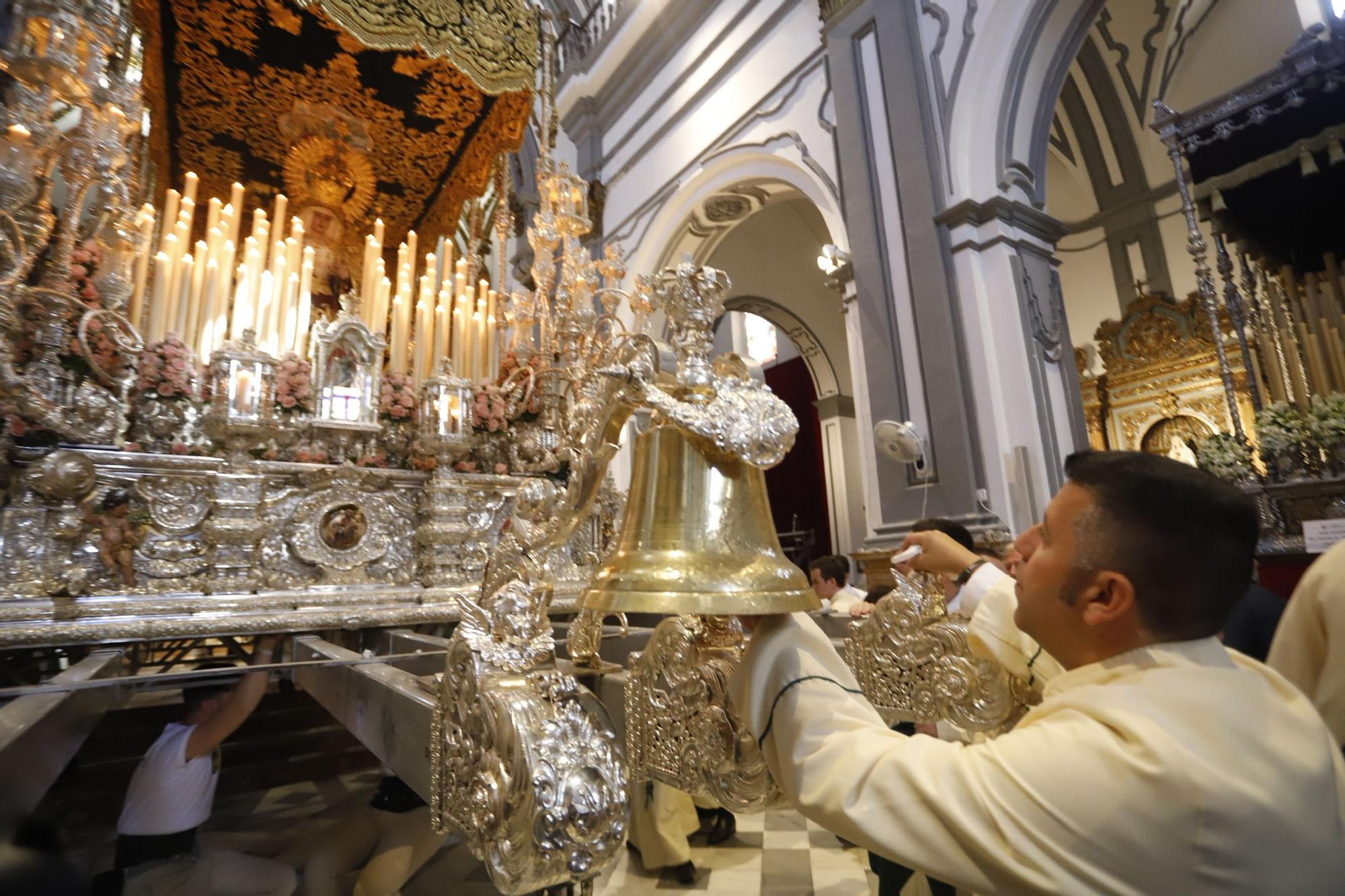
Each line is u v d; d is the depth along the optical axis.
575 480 0.84
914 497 4.89
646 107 8.73
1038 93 5.11
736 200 7.73
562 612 3.03
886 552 4.84
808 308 10.90
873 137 5.71
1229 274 4.52
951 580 1.51
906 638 1.30
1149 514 0.78
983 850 0.65
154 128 4.84
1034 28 4.95
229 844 1.56
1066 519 0.85
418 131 5.39
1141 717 0.69
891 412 5.14
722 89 7.60
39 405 2.36
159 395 2.84
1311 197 4.72
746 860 2.18
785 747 0.75
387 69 4.89
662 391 0.88
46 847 1.15
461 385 3.27
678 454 0.87
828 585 4.50
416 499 3.20
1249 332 4.93
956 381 4.75
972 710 1.19
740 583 0.75
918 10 5.56
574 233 4.04
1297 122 4.38
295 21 4.45
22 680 2.29
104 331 2.69
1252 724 0.68
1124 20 8.32
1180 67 8.29
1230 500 0.77
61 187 3.45
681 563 0.77
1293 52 4.04
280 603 2.66
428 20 4.38
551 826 0.63
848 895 1.92
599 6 9.93
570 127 9.84
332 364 3.24
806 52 6.64
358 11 4.14
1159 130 4.61
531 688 0.75
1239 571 0.77
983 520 4.44
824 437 11.04
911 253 5.20
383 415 3.31
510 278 9.66
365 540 2.96
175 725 1.46
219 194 5.39
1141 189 8.72
